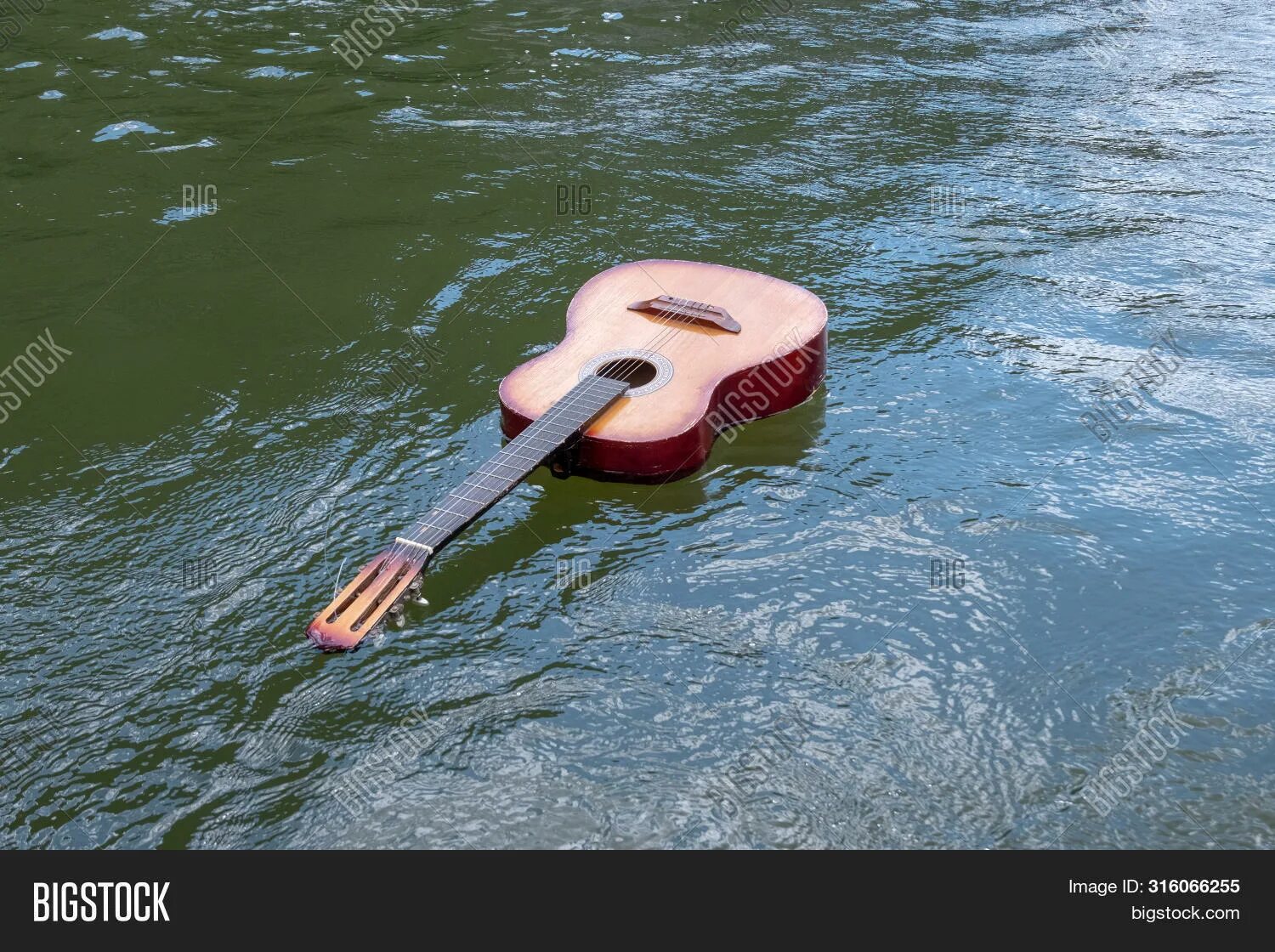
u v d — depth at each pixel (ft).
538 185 14.30
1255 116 16.84
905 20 21.45
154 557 8.09
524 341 10.83
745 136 15.97
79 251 12.60
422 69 18.54
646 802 6.22
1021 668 7.11
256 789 6.30
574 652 7.20
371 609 7.04
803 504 8.57
